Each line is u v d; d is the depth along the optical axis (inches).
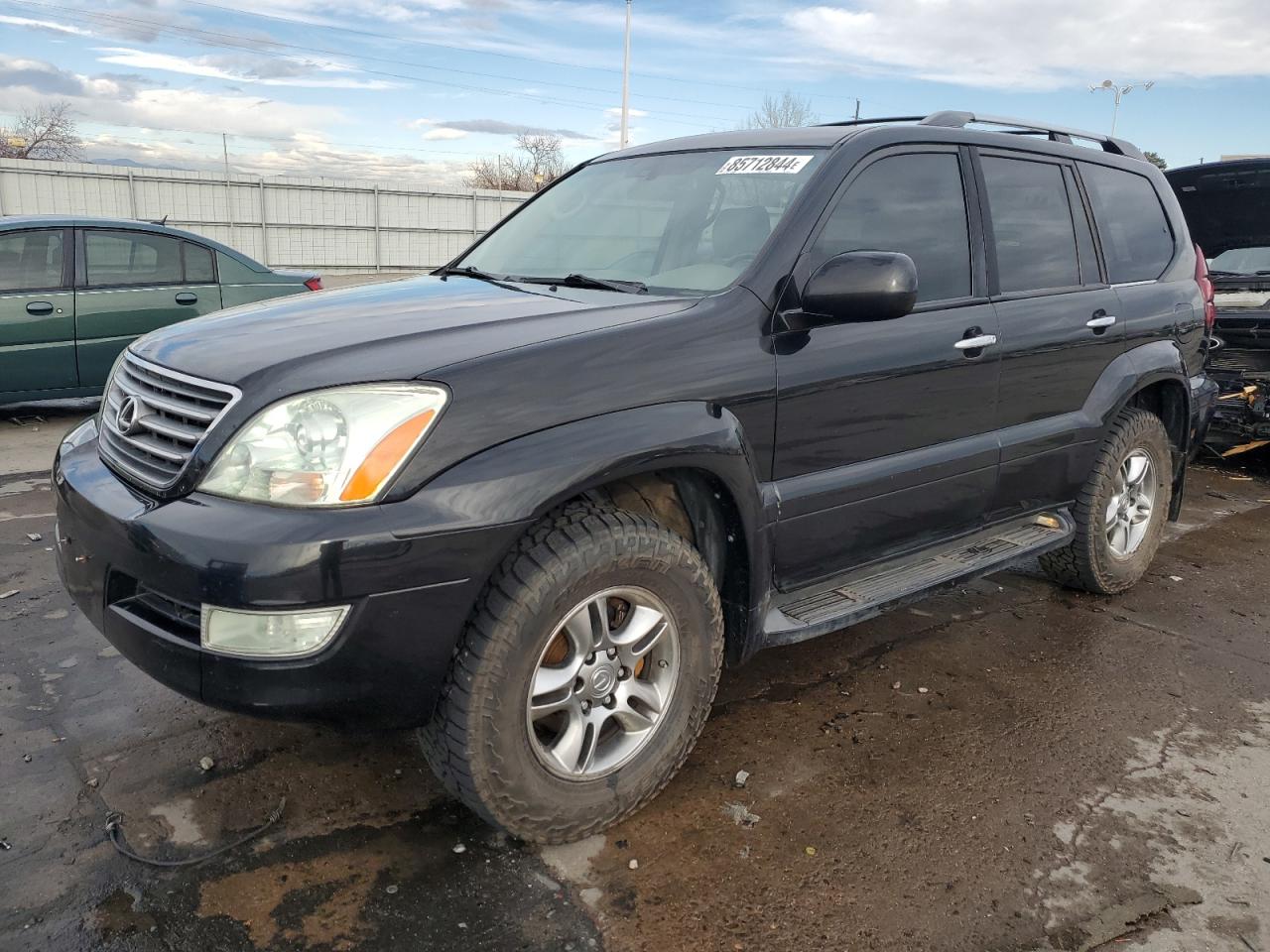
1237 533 220.8
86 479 96.3
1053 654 149.5
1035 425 146.1
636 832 101.1
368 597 81.3
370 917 87.1
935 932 88.0
